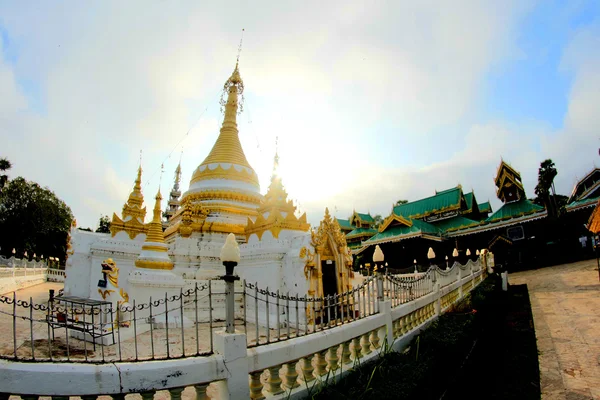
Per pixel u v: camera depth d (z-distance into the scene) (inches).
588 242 1348.4
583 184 1667.1
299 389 211.8
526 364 365.7
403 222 1552.7
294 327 462.0
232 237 200.7
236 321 533.6
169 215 2015.3
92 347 335.6
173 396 167.5
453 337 325.4
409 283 387.5
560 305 609.6
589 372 321.7
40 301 751.7
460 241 1577.3
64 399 149.9
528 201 1542.8
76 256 756.0
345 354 256.2
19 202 1829.5
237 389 179.5
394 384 217.2
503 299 746.2
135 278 472.1
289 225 587.5
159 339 377.7
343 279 535.2
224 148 870.4
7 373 142.9
